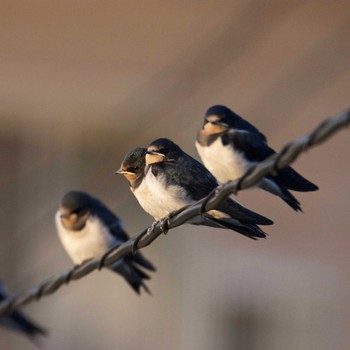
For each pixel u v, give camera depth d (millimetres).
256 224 8641
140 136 18656
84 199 10906
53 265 19312
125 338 19172
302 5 18359
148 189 9141
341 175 18562
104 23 19078
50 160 19188
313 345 18719
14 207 19328
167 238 18828
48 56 19031
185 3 18812
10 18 19141
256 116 18234
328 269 18578
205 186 9117
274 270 18641
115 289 19328
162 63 18688
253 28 18297
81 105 18969
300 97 18234
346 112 6859
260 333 18688
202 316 18750
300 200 18531
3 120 19172
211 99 18250
